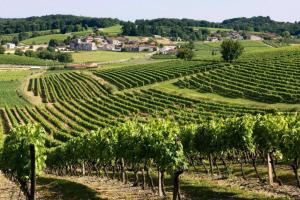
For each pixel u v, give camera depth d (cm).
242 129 4853
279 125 4762
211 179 5231
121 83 16475
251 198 3953
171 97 13250
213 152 5150
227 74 14800
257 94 12150
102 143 5472
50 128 11369
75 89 17162
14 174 4156
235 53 17438
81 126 11394
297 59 15838
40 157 3988
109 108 12862
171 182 5322
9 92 17850
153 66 19700
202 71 16238
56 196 4606
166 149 4059
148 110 12088
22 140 3944
